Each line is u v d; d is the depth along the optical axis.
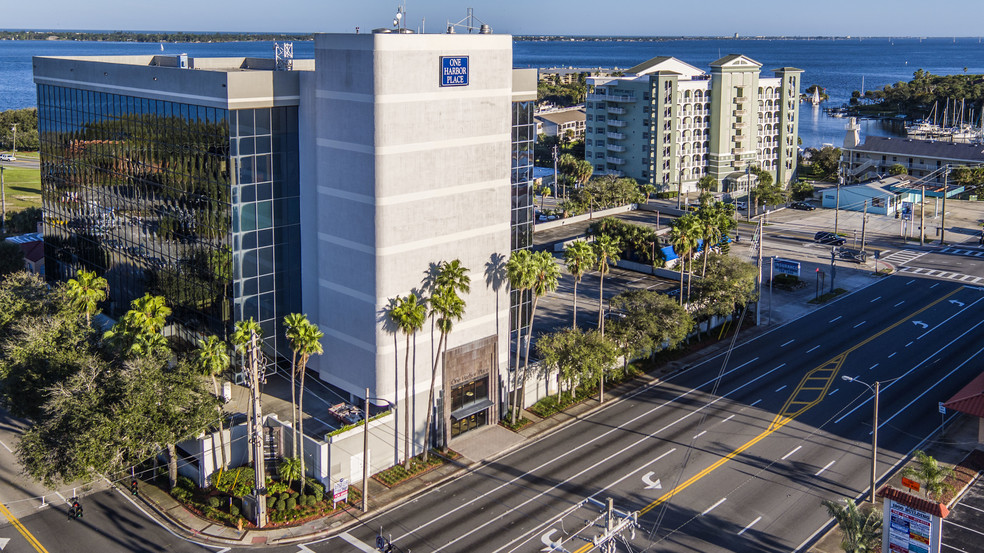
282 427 77.88
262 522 70.06
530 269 84.25
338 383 85.38
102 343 81.62
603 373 92.56
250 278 85.00
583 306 125.44
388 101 75.44
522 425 89.00
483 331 87.50
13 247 129.50
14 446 82.94
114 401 71.75
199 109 83.38
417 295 81.31
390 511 73.00
